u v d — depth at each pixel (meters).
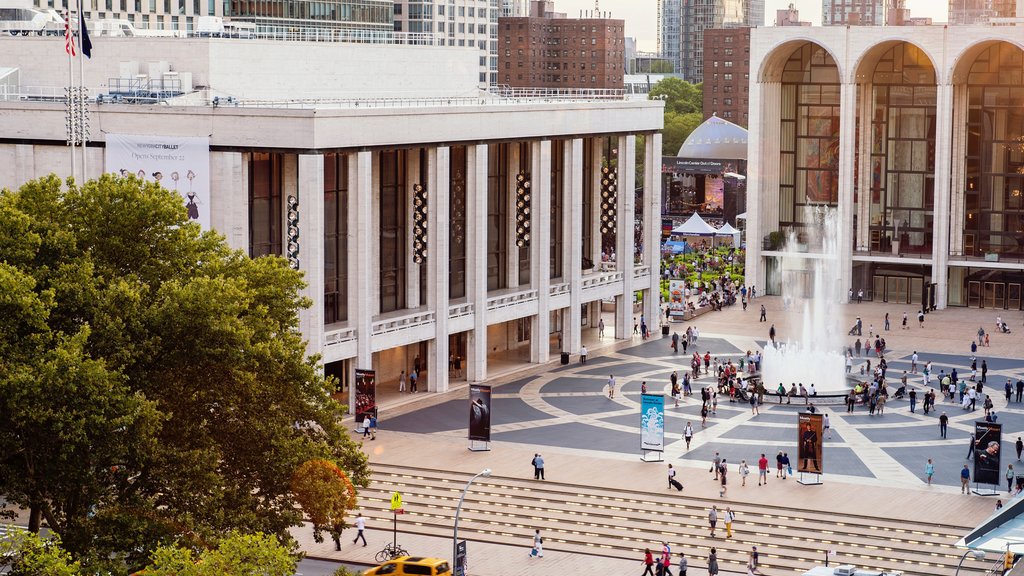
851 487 103.00
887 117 186.62
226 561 60.53
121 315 70.88
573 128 146.00
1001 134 180.88
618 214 156.62
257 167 119.50
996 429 99.75
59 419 65.31
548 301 144.50
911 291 185.38
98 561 65.31
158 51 132.38
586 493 102.06
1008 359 147.88
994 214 182.38
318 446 76.38
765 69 188.25
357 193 119.88
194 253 78.12
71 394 65.81
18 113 122.19
